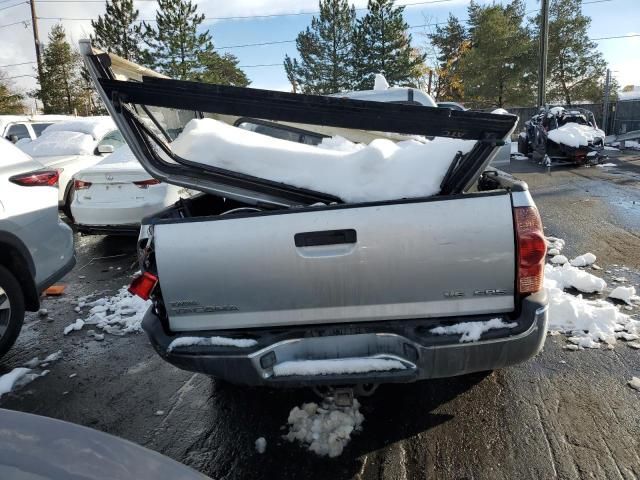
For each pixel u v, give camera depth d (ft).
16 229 12.68
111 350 13.35
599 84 119.96
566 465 8.11
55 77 133.08
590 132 46.80
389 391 10.48
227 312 8.20
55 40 133.28
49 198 13.94
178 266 8.05
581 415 9.37
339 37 108.06
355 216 7.70
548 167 46.11
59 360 12.89
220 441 9.26
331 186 8.57
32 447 4.94
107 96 7.90
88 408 10.59
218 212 12.09
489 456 8.41
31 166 13.78
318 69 110.01
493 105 123.95
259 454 8.82
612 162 48.52
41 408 10.66
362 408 9.94
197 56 104.47
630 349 11.72
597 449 8.45
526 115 87.15
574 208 27.99
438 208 7.61
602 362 11.20
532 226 7.56
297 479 8.14
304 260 7.79
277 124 14.12
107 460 4.93
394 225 7.62
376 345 7.91
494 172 10.74
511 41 119.85
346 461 8.48
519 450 8.52
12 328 12.60
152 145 8.93
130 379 11.78
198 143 9.01
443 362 7.72
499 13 120.57
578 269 16.78
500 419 9.38
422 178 8.29
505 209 7.58
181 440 9.35
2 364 12.79
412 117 7.38
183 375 11.86
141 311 15.81
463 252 7.60
